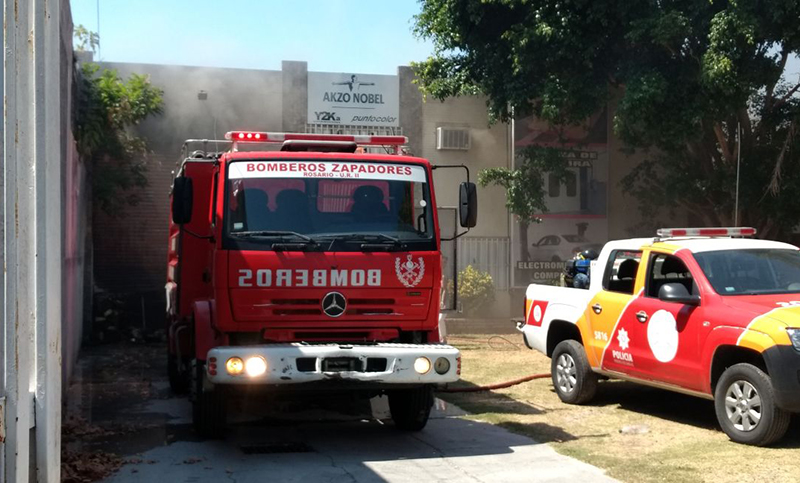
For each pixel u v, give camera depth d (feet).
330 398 27.84
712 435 27.12
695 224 69.05
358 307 25.52
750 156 56.29
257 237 25.13
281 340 25.29
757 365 25.75
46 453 14.48
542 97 55.21
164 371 45.34
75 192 45.65
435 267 26.20
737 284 27.45
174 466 23.93
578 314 33.30
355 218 26.05
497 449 25.91
